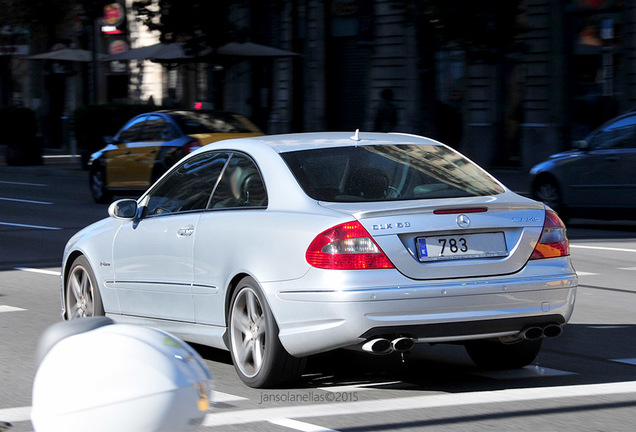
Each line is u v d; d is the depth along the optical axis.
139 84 80.31
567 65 49.38
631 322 16.80
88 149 57.72
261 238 11.92
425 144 13.51
